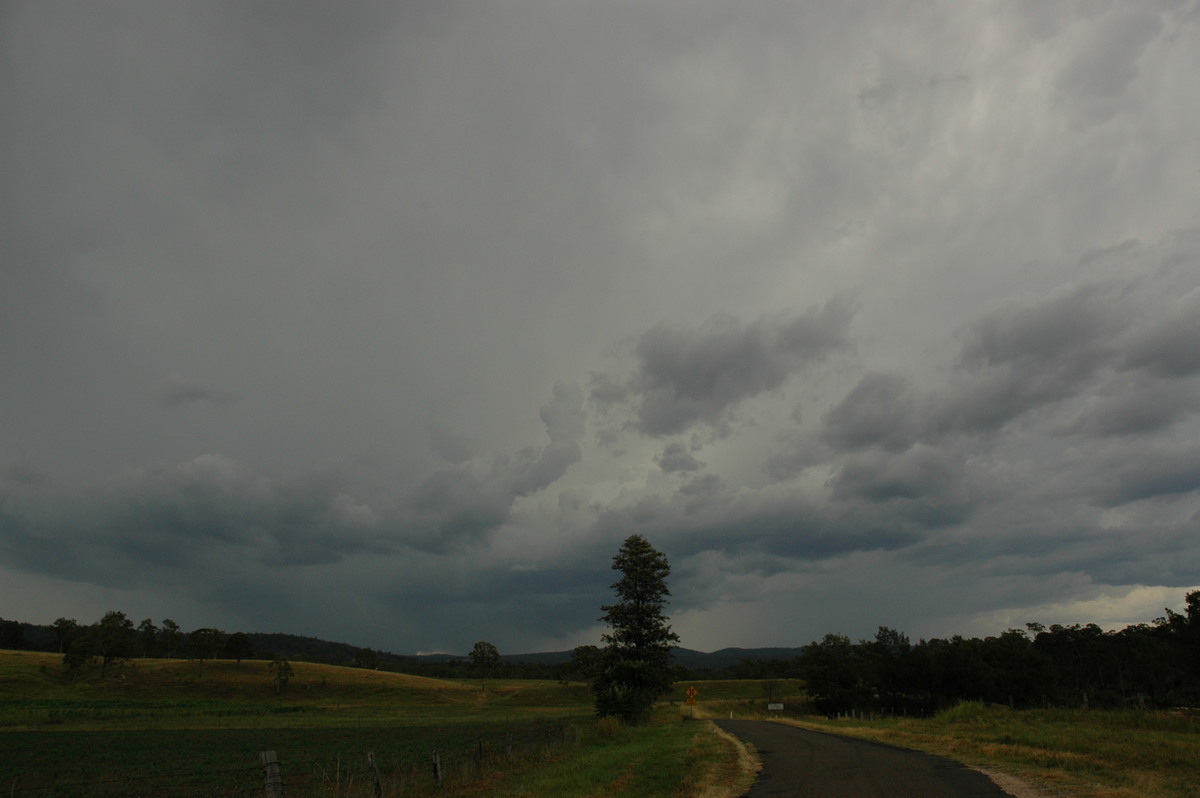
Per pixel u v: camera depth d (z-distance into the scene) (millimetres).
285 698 126062
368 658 188875
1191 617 51688
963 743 21547
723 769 19297
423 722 74562
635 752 25281
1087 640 101125
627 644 60031
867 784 15023
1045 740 20328
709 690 129125
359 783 24969
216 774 32250
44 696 107750
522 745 34406
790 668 160500
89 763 37250
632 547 61625
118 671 131625
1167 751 16797
